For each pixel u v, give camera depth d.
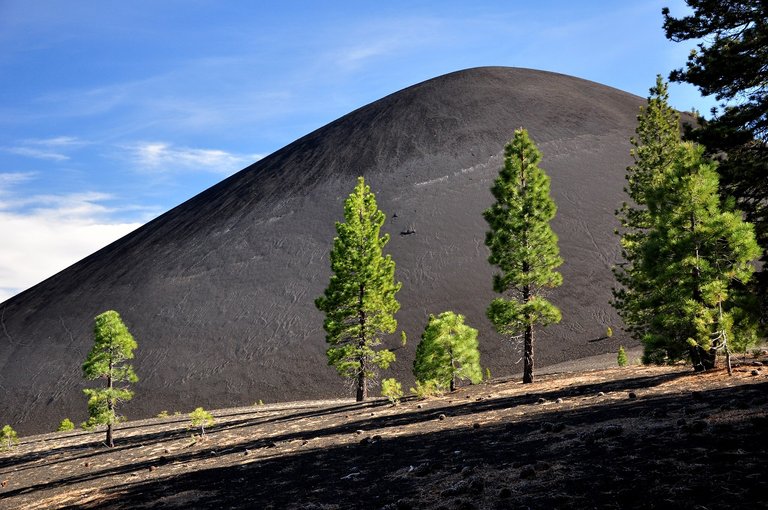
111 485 17.38
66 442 41.03
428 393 29.44
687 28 15.92
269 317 106.56
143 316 116.31
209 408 78.56
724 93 15.76
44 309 135.50
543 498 7.06
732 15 15.16
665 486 6.47
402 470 11.16
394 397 28.28
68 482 20.48
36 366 106.38
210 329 106.00
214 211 170.88
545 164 150.88
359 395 40.28
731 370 17.97
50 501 16.39
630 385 19.20
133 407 82.50
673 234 18.58
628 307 29.77
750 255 17.02
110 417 33.28
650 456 8.03
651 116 31.47
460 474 9.61
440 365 30.34
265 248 135.88
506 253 30.03
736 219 17.20
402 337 86.19
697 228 18.16
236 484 13.34
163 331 108.44
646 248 20.23
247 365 90.69
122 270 146.38
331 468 13.05
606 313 88.19
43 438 48.44
